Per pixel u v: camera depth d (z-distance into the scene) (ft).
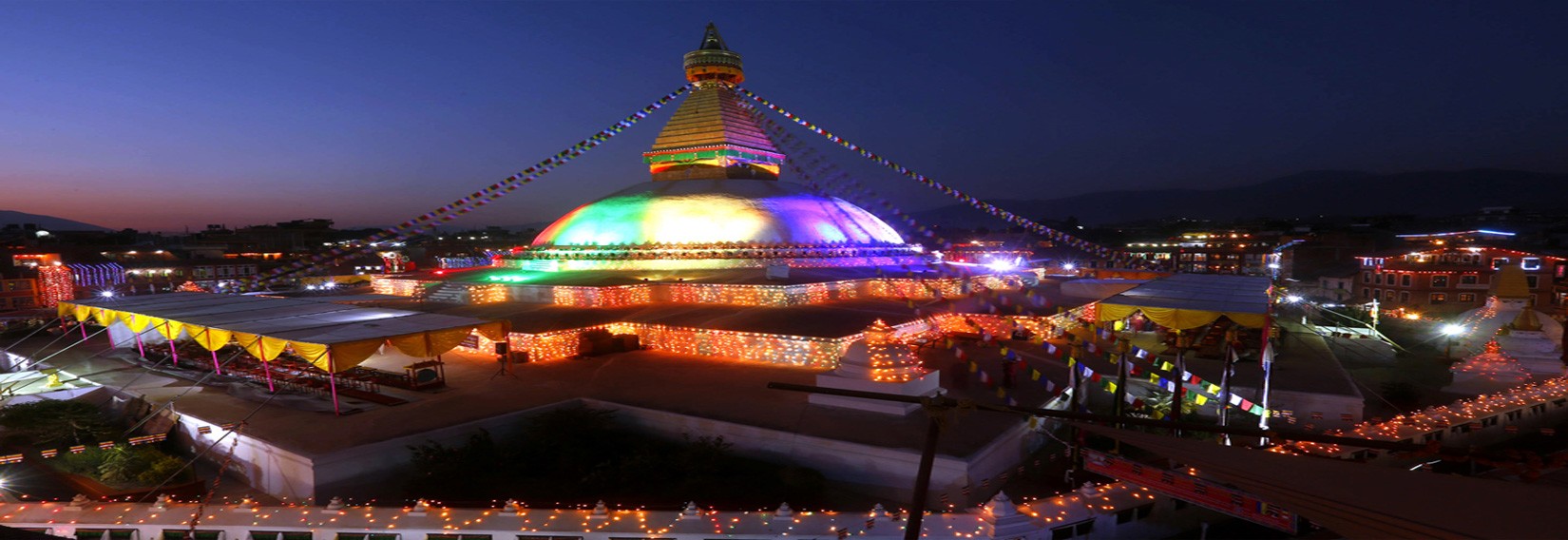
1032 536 44.11
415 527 46.26
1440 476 17.51
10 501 54.90
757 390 75.20
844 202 156.56
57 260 232.32
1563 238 214.48
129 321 95.25
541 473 59.88
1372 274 191.62
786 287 112.98
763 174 159.12
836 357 85.40
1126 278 178.40
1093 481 58.39
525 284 123.75
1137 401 80.23
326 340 69.05
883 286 128.47
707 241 132.87
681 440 66.95
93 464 61.57
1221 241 311.27
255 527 46.93
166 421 71.36
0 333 131.44
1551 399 78.48
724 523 45.70
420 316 84.69
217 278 275.80
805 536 44.19
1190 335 99.81
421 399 73.05
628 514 47.16
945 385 77.56
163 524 47.55
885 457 56.59
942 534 43.80
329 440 60.39
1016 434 62.28
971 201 126.11
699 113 151.23
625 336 97.96
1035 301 127.24
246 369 86.94
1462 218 368.68
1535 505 15.56
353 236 408.26
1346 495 16.70
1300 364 92.79
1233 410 77.15
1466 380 90.58
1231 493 42.42
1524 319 93.91
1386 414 81.92
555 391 76.07
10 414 68.64
